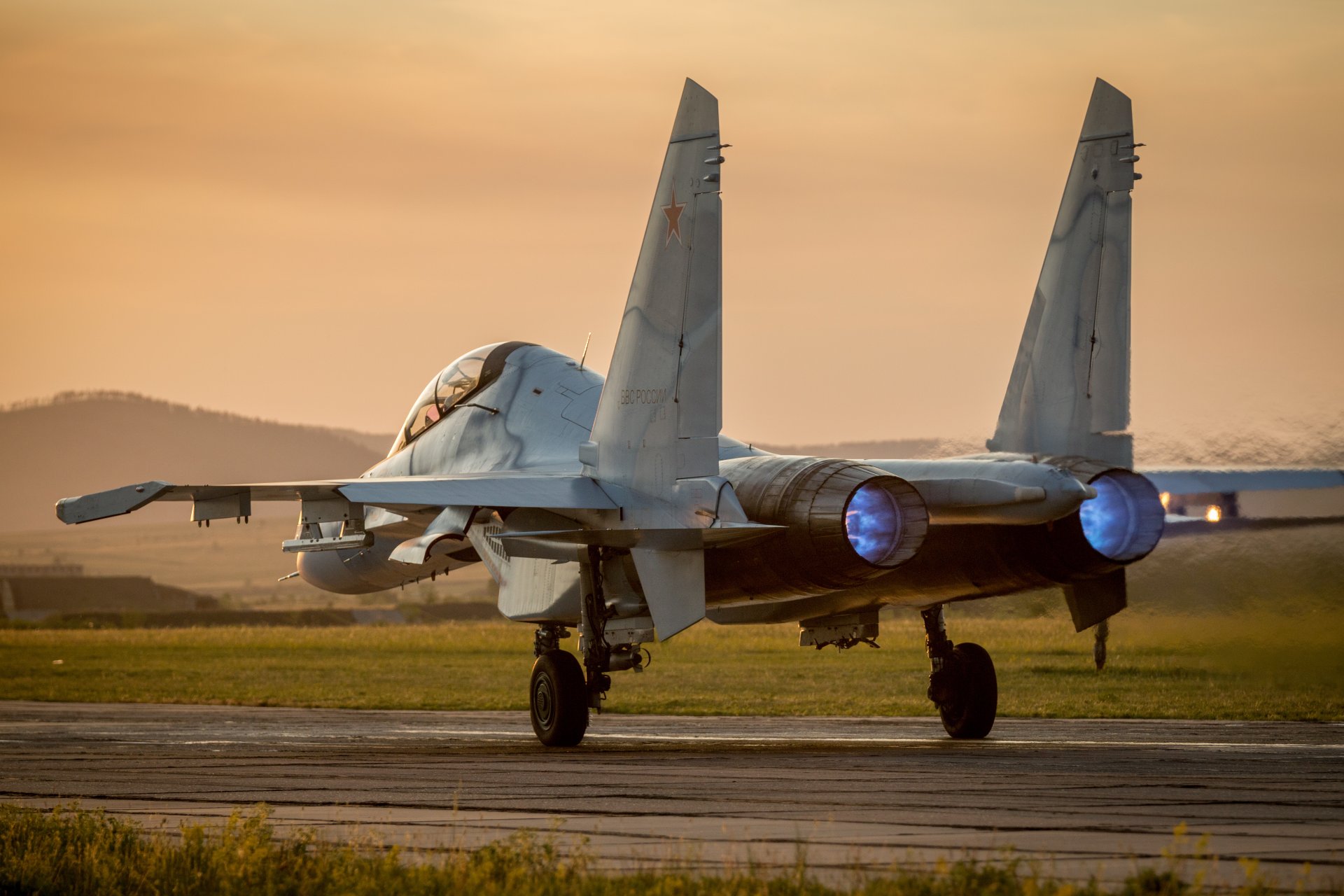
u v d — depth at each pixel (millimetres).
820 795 40531
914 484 54562
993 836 32594
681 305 54094
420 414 73188
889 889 25938
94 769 53438
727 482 52406
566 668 60688
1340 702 83812
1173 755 53219
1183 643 73688
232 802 42188
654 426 54438
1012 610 86875
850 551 52219
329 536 59156
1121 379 56281
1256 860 29281
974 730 63312
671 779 45625
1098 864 29000
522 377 69500
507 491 53906
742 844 32281
